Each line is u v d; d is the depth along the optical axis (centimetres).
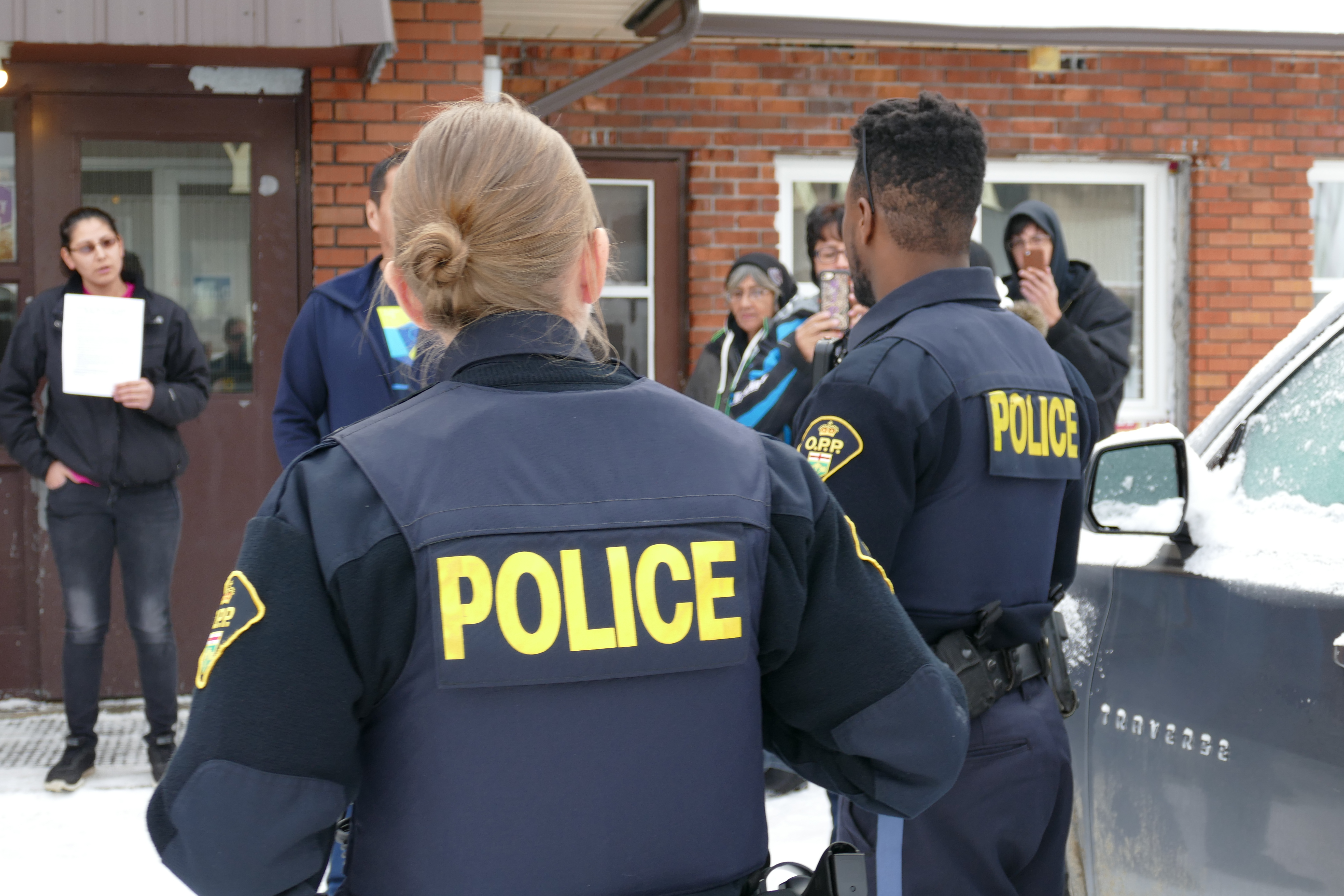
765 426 369
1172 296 631
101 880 312
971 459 165
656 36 541
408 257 102
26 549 459
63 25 363
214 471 467
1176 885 192
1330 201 638
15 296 457
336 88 455
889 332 171
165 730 390
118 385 372
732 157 577
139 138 457
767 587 102
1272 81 619
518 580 93
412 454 96
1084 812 216
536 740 93
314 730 89
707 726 98
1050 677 174
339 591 91
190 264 464
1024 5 547
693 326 577
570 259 104
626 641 95
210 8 371
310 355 252
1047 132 604
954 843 161
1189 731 189
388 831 94
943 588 165
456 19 459
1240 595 183
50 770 382
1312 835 167
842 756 110
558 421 100
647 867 95
